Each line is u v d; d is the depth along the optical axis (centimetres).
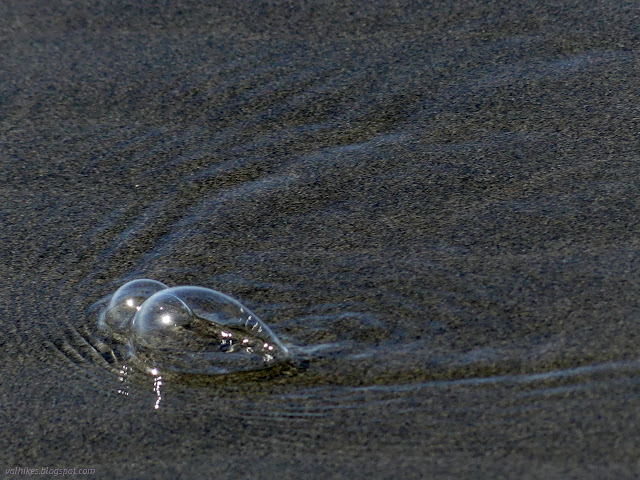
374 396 550
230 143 861
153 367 591
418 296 634
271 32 1043
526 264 655
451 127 842
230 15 1088
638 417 502
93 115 925
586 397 523
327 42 1009
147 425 551
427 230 711
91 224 764
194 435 538
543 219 705
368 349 589
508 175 766
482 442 503
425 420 525
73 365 608
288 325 618
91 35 1074
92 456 533
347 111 887
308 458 509
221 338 593
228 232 737
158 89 958
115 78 984
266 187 791
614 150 780
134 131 894
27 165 853
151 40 1052
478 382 549
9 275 708
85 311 659
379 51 980
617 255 651
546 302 612
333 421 535
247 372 578
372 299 637
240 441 529
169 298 610
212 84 956
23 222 774
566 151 787
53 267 714
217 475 506
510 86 890
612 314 590
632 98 848
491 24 1003
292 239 719
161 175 824
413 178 779
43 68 1013
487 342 581
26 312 664
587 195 726
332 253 696
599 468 471
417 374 562
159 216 767
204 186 802
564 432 500
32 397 584
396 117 869
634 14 985
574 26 978
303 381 568
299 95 921
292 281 666
